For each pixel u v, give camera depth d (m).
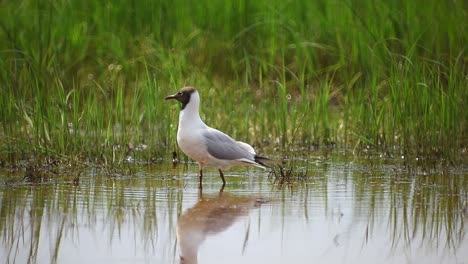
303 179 13.92
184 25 20.83
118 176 14.01
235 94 18.42
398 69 16.58
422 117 15.76
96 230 10.84
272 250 10.10
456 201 12.35
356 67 19.05
